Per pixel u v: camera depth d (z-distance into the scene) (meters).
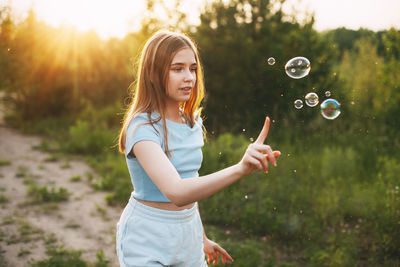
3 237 3.48
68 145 7.05
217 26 7.88
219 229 3.63
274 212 3.67
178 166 1.39
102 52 9.88
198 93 1.54
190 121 1.54
